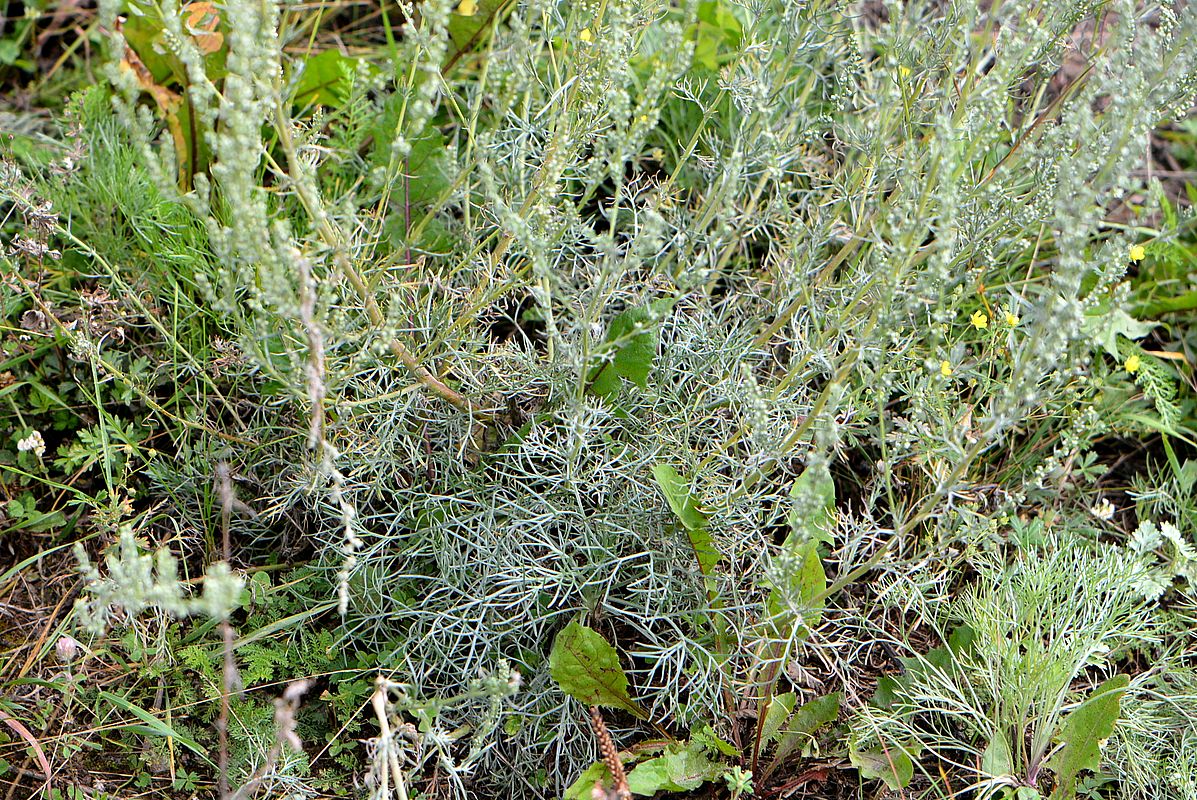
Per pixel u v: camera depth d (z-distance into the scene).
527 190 0.98
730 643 0.91
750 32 0.92
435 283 0.93
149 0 0.83
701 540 0.89
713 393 0.96
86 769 0.89
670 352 0.94
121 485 0.96
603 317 1.00
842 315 0.88
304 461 0.92
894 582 0.95
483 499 0.93
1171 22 0.89
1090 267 0.85
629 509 0.92
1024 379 0.80
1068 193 0.83
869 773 0.89
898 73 0.91
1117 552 0.97
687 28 0.86
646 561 0.92
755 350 0.96
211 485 0.96
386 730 0.82
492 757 0.90
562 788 0.90
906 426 0.89
